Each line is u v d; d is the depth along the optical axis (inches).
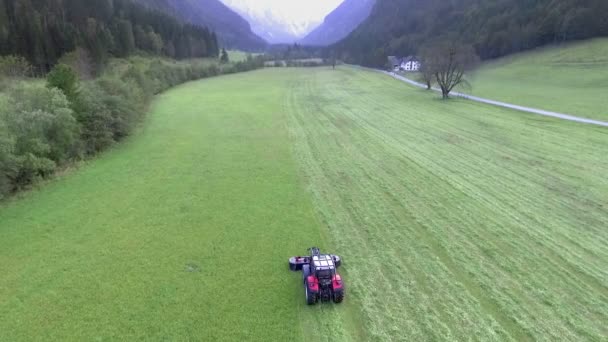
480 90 2834.6
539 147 1262.3
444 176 1005.2
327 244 674.2
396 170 1063.6
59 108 1082.7
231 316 497.7
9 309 520.1
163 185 969.5
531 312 490.3
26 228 746.8
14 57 2881.4
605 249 634.8
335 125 1664.6
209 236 708.0
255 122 1736.0
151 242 688.4
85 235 716.7
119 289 555.8
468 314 489.7
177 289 553.3
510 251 634.8
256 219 775.7
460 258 617.0
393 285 553.0
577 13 4010.8
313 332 468.8
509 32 4579.2
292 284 563.8
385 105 2212.1
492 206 814.5
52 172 1045.8
